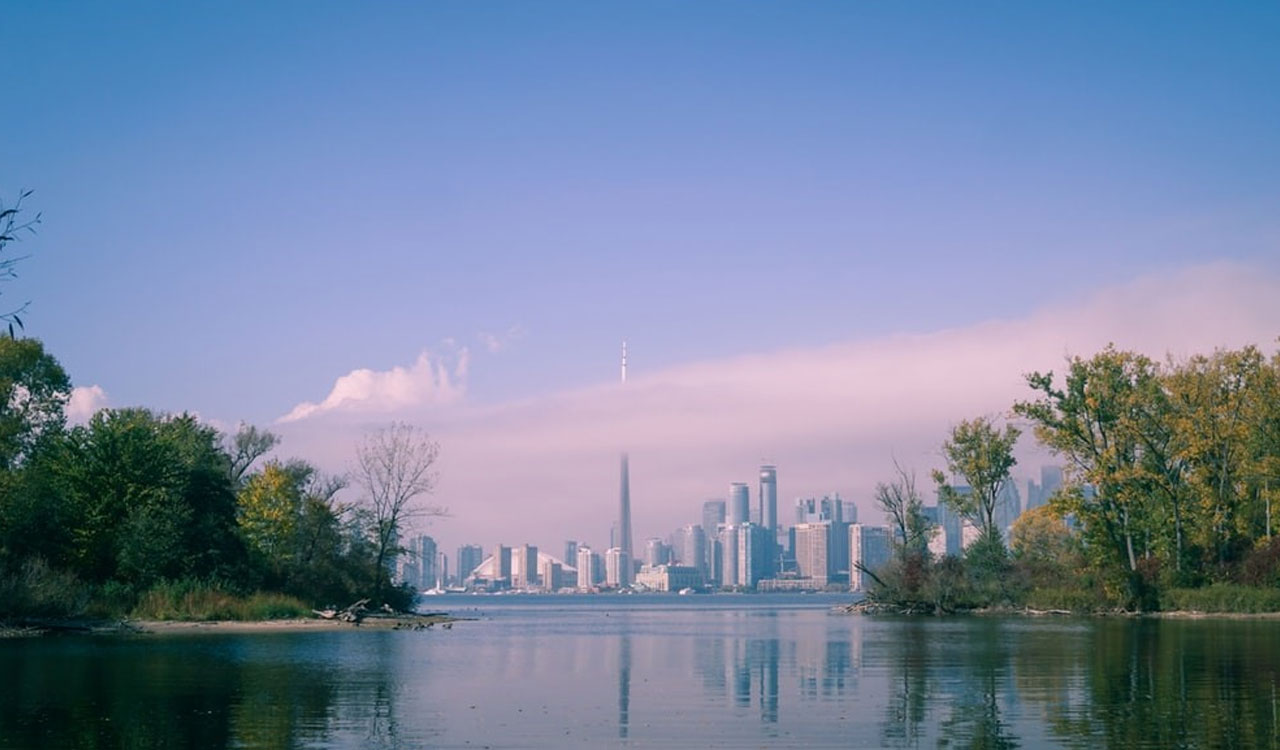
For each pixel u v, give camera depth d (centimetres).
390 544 11769
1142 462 10950
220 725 3052
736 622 11681
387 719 3198
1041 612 11525
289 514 10912
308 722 3123
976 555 12419
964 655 5503
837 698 3712
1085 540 11531
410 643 6969
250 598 9394
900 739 2838
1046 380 11100
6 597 7138
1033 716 3203
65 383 9925
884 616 12362
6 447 8994
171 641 6562
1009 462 12512
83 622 7650
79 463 8825
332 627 8900
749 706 3519
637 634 8731
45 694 3697
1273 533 10950
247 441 11969
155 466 9006
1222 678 4162
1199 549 10981
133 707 3388
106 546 8619
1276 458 10731
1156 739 2784
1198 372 10944
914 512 13338
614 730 3016
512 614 16762
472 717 3253
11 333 2338
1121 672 4434
